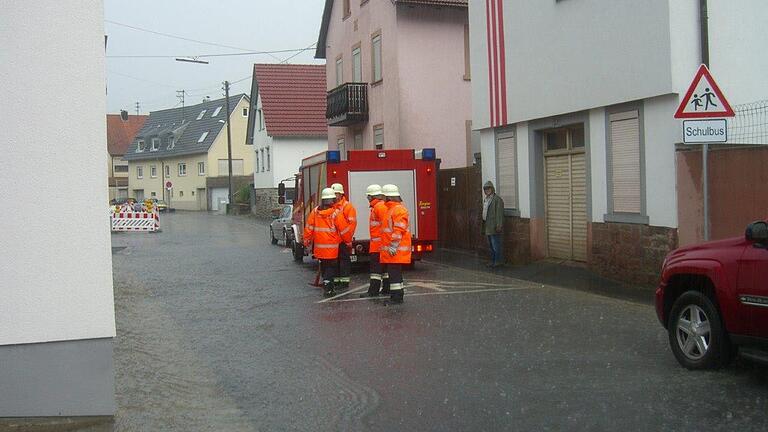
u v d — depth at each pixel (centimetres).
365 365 818
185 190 7606
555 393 682
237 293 1441
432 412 640
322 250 1345
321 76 5412
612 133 1401
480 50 1841
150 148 8181
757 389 672
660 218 1280
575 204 1579
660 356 811
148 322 1151
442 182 2233
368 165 1706
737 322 681
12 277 611
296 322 1098
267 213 5109
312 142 5209
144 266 2034
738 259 683
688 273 738
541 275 1516
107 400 639
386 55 2642
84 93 627
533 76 1628
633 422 591
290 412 658
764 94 1323
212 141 7131
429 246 1745
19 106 612
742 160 1123
